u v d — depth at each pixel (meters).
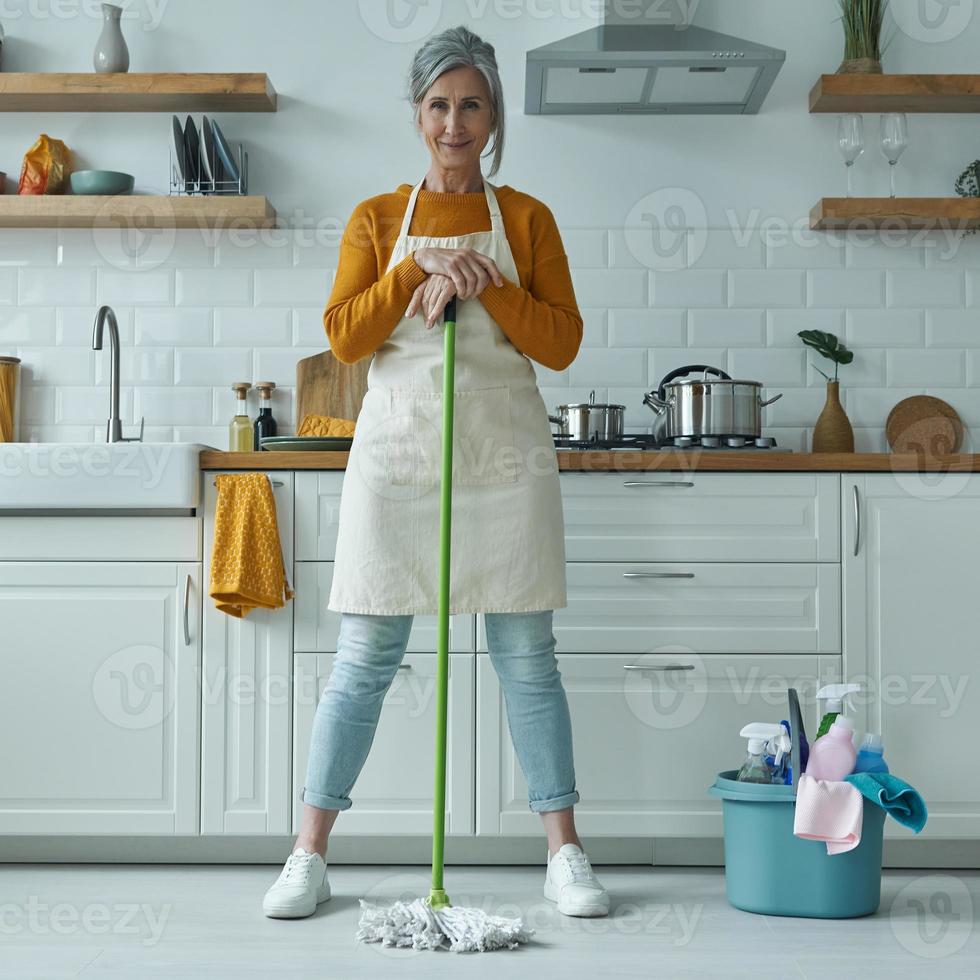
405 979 1.68
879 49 3.07
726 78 2.85
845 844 2.01
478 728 2.43
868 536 2.47
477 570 2.10
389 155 3.09
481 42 2.16
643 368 3.04
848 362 2.97
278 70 3.10
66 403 3.05
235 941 1.88
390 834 2.43
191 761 2.43
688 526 2.47
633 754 2.44
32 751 2.44
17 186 3.10
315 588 2.45
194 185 3.00
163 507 2.43
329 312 2.13
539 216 2.20
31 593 2.46
